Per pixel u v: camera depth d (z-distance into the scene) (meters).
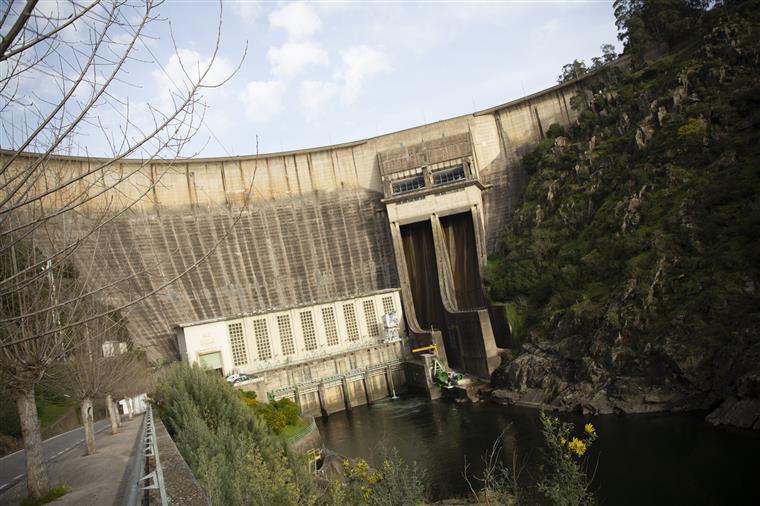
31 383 18.34
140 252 82.19
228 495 13.89
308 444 50.03
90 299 15.11
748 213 51.19
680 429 41.69
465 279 96.25
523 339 72.19
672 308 51.66
